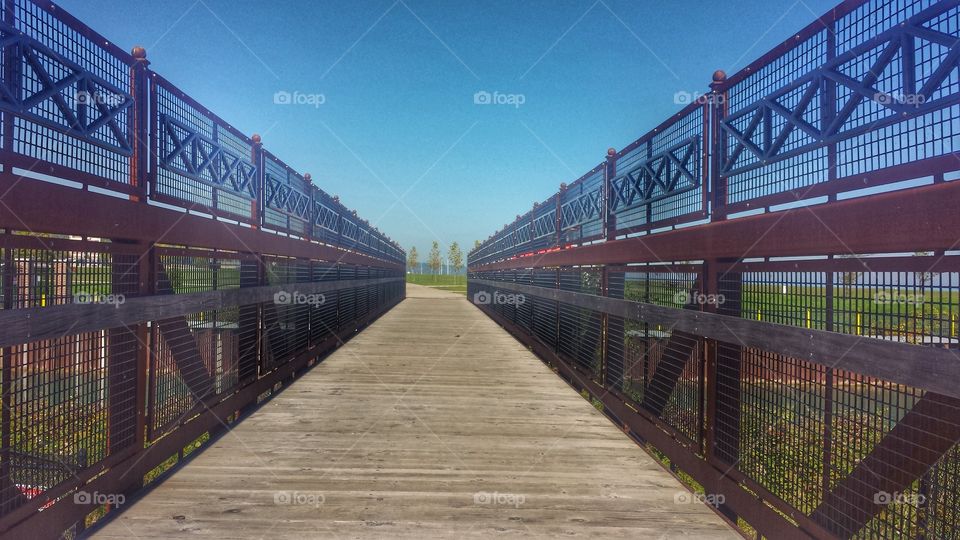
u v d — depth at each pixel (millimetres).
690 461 2998
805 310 1992
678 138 3400
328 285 8172
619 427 4262
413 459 3422
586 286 5602
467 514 2611
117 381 2566
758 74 2494
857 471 1733
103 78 2463
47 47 2061
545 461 3432
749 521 2377
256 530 2385
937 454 1443
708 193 2898
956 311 1376
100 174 2430
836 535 1804
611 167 4934
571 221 6566
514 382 6074
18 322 1811
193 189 3508
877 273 1650
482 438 3920
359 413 4594
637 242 3939
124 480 2633
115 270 2527
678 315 3113
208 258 3746
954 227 1317
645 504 2771
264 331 5051
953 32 1427
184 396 3330
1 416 1831
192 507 2613
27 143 1947
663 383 3428
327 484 2959
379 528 2438
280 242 5738
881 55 1682
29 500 1945
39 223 1919
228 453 3477
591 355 5176
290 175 6277
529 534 2412
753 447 2385
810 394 1992
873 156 1727
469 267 25766
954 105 1419
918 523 1507
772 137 2344
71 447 2217
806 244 1917
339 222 9664
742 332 2371
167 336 3100
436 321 14031
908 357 1472
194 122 3525
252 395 4723
